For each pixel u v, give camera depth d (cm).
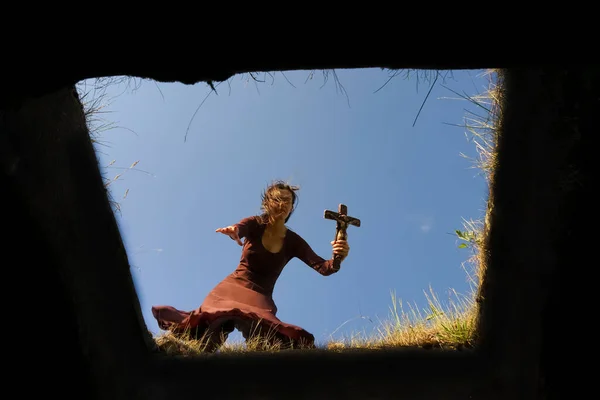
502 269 234
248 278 390
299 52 143
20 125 169
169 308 360
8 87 146
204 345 326
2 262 173
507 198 232
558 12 132
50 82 146
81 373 199
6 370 182
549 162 196
